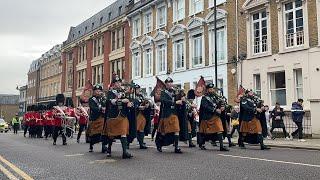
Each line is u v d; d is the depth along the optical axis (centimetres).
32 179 683
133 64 3506
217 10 2438
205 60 2570
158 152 1138
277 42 2025
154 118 1725
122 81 1040
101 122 1162
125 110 1001
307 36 1861
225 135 1325
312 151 1179
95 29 4381
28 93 7906
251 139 1277
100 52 4328
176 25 2856
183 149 1245
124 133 989
